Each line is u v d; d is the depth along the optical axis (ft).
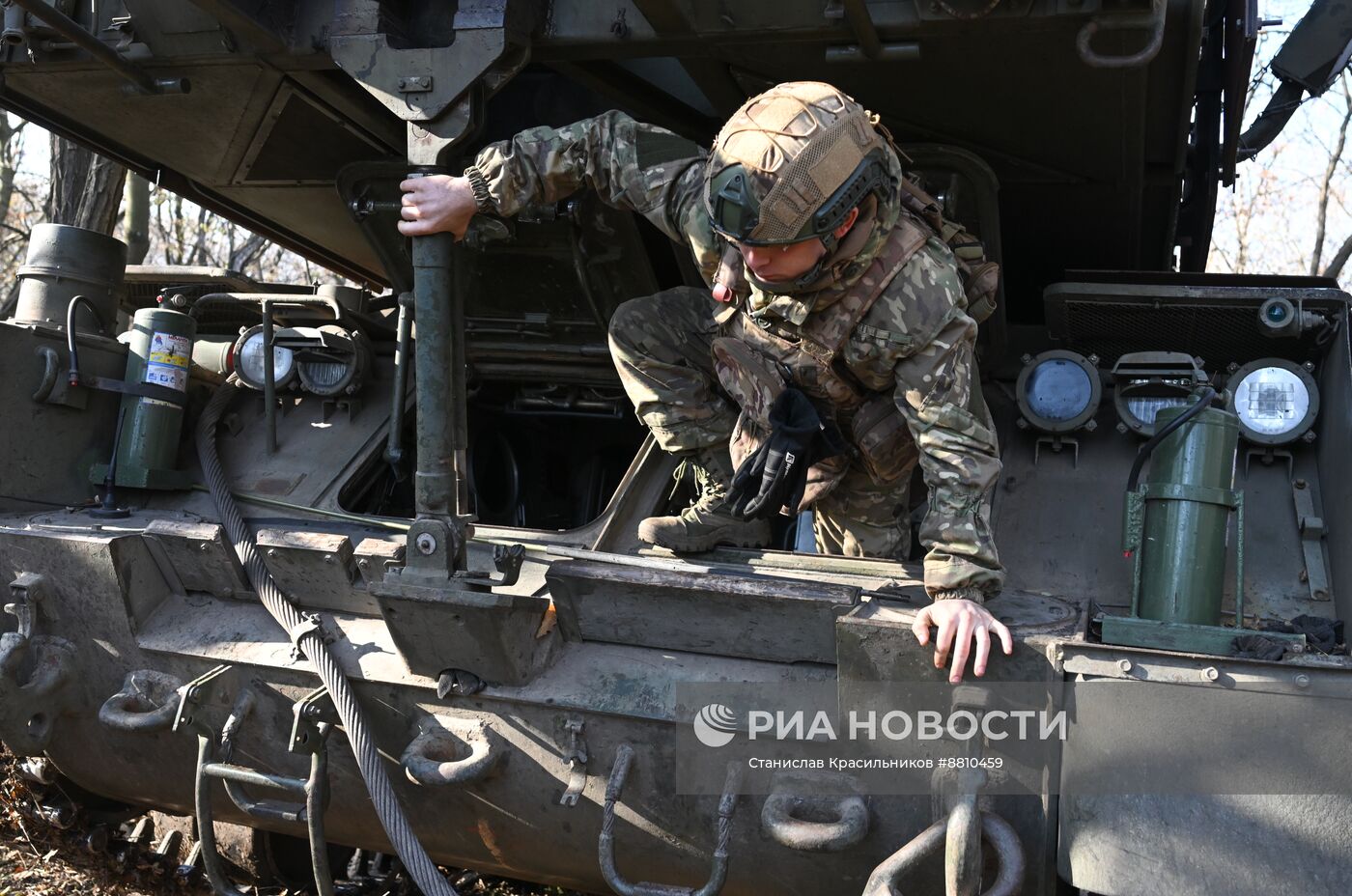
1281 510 10.73
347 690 10.38
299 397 14.25
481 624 9.71
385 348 14.60
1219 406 11.03
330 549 10.83
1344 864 7.98
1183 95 11.43
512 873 11.69
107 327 14.38
